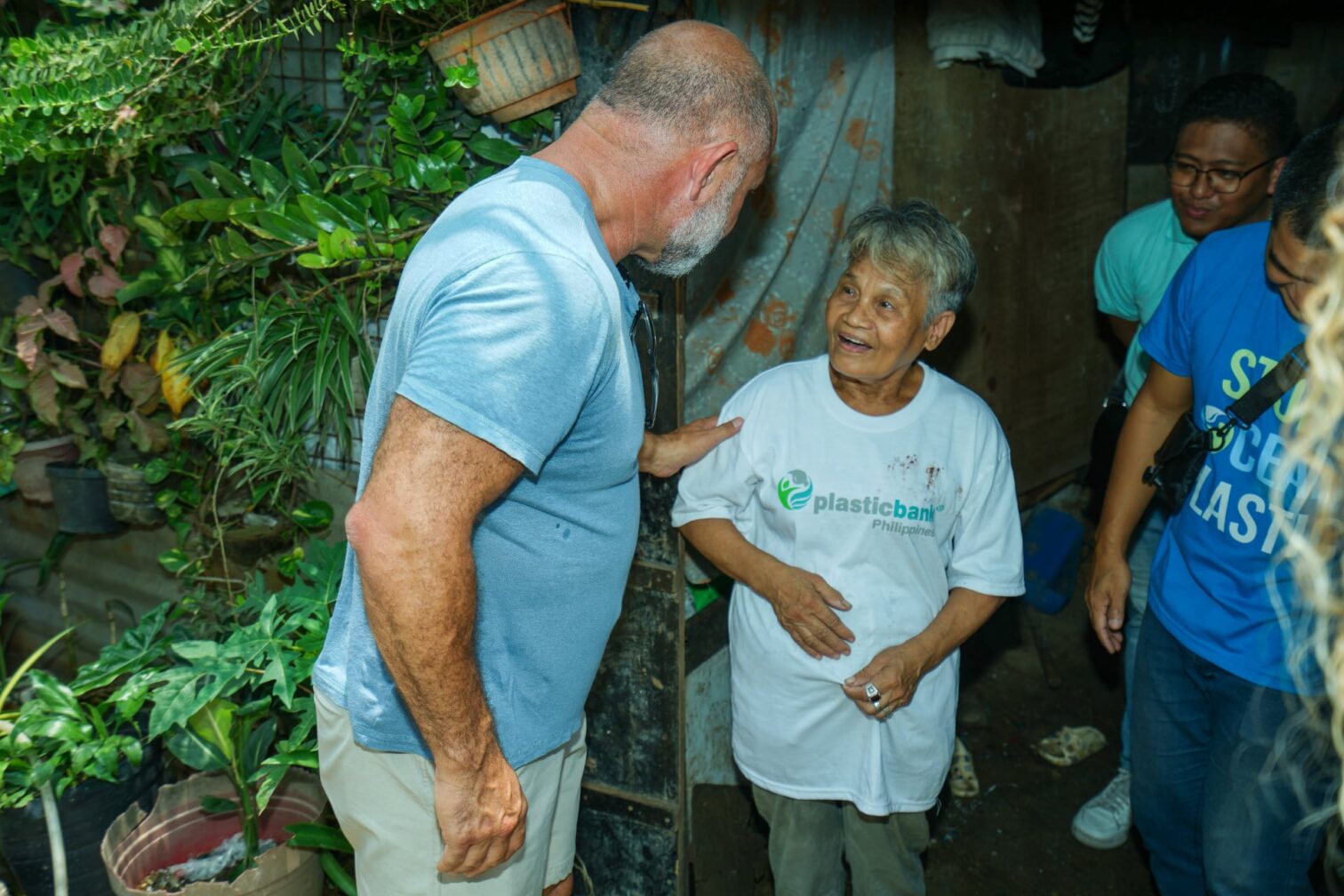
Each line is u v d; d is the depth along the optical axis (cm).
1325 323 71
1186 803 227
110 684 287
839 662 210
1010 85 372
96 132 256
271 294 272
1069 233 416
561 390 140
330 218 239
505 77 207
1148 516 286
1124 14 404
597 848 261
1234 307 199
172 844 257
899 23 324
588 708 250
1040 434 428
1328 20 466
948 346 378
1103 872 299
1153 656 222
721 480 216
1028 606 416
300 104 267
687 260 175
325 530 293
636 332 222
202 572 297
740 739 228
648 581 236
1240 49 465
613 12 211
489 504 144
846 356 199
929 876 298
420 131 232
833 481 209
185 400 279
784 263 307
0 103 237
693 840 283
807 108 296
